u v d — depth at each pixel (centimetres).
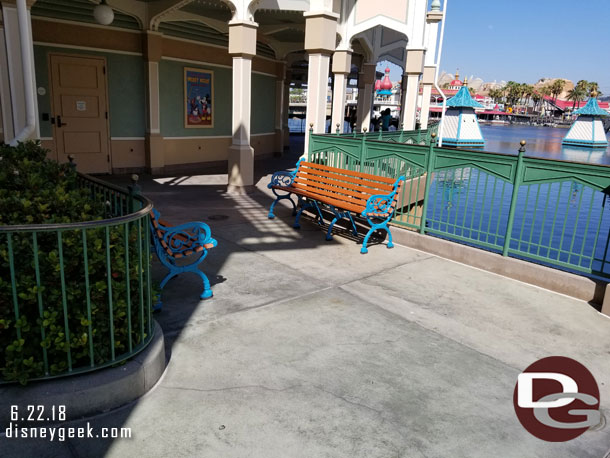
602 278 496
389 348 372
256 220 772
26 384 261
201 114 1339
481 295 493
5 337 261
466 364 354
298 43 1673
